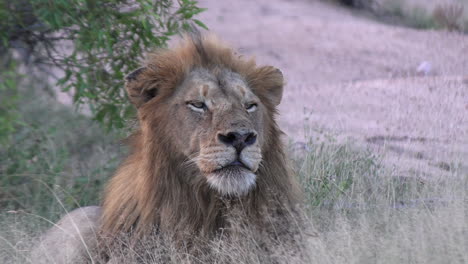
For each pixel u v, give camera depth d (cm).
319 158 1392
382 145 1698
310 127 1789
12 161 1448
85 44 1397
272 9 4794
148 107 959
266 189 952
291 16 4597
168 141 937
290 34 4112
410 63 3331
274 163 971
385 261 865
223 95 923
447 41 3769
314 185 1295
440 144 1638
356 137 1811
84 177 1448
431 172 1450
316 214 1066
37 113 1958
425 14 4641
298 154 1556
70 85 1453
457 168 1435
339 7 5009
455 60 3281
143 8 1365
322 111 2373
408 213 1045
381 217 1062
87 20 1404
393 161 1527
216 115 902
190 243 932
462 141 1617
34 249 1041
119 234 952
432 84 2269
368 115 2195
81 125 1867
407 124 1828
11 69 1484
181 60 966
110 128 1459
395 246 890
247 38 4038
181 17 1388
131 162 1006
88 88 1473
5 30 1538
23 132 1586
